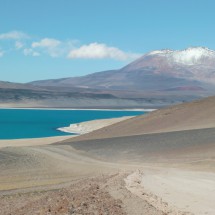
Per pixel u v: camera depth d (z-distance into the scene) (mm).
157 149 58719
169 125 84250
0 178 43844
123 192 22781
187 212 18609
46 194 28484
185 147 57000
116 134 85938
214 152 51000
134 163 51125
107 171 43969
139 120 95375
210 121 80125
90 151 62688
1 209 23641
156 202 20578
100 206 18812
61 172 47312
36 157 56500
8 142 104812
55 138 112500
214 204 20562
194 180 30469
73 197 21812
